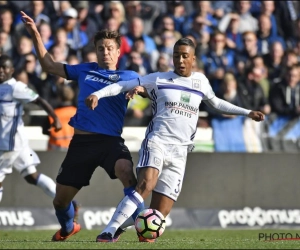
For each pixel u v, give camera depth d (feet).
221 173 146.51
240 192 146.82
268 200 147.54
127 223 83.20
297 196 148.25
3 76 114.62
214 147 152.97
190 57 79.51
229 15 178.19
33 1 167.22
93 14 170.81
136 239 95.45
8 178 138.82
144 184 76.28
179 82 79.82
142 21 171.73
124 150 81.10
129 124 151.53
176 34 172.35
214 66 167.32
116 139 82.23
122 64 163.63
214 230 141.28
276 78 166.50
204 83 81.05
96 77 83.56
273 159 147.84
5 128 115.24
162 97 79.30
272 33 179.73
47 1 169.78
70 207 86.89
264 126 158.71
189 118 79.56
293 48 180.75
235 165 147.02
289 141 157.28
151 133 79.25
